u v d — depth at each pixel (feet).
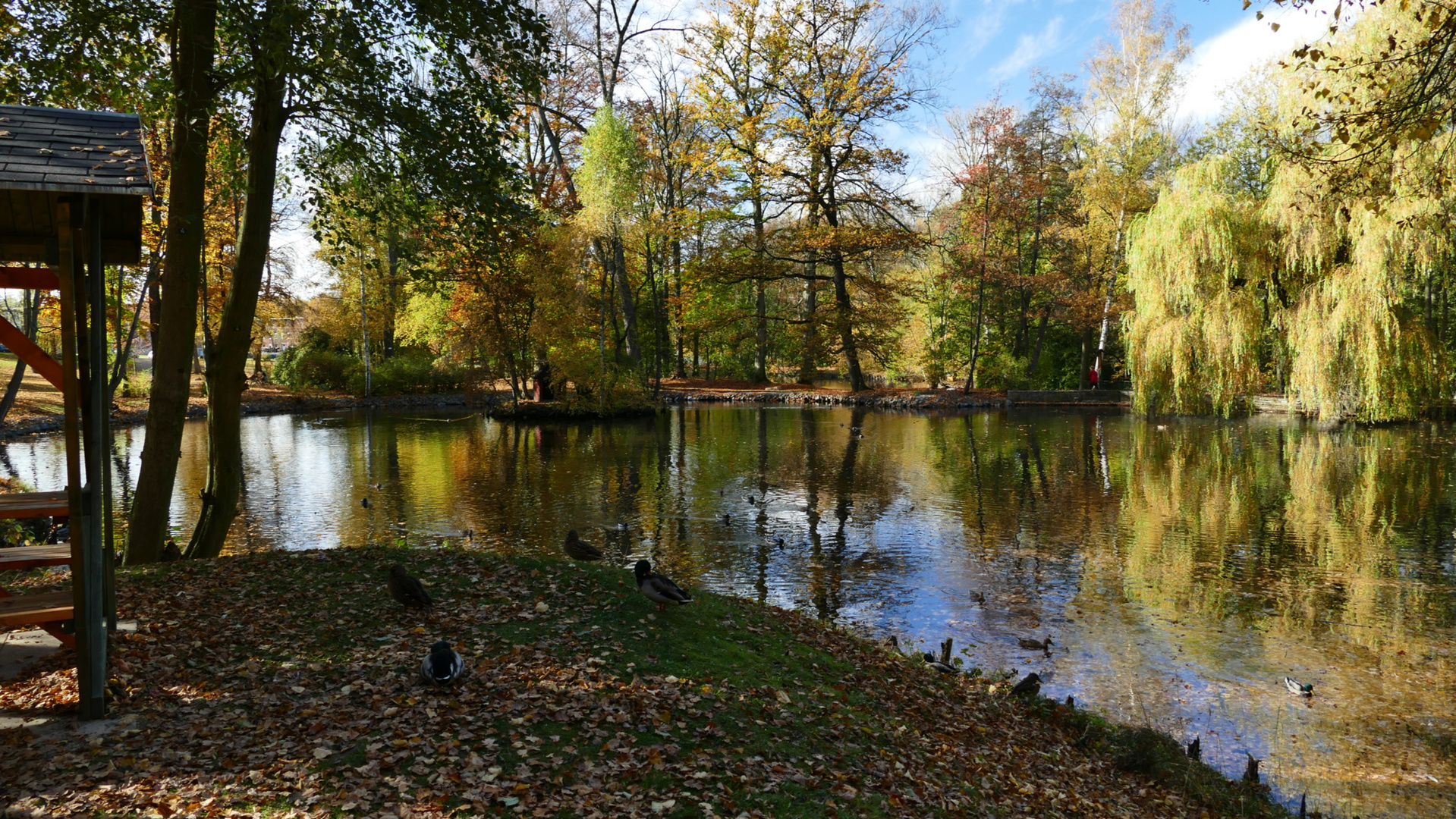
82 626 19.62
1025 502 75.25
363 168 43.75
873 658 34.40
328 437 120.16
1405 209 87.45
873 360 232.94
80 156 19.16
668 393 191.31
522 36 41.34
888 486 82.33
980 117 168.66
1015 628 43.75
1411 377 94.68
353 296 185.16
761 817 19.19
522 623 29.12
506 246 47.39
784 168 164.66
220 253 74.18
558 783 19.12
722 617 33.86
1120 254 171.63
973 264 177.68
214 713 20.84
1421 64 31.99
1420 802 27.78
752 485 82.17
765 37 159.84
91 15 33.42
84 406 19.74
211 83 37.68
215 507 41.45
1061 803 24.39
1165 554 57.98
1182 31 155.02
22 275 19.86
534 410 144.87
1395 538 61.16
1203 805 26.53
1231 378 108.17
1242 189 139.23
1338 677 37.76
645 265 196.65
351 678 23.54
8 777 17.24
